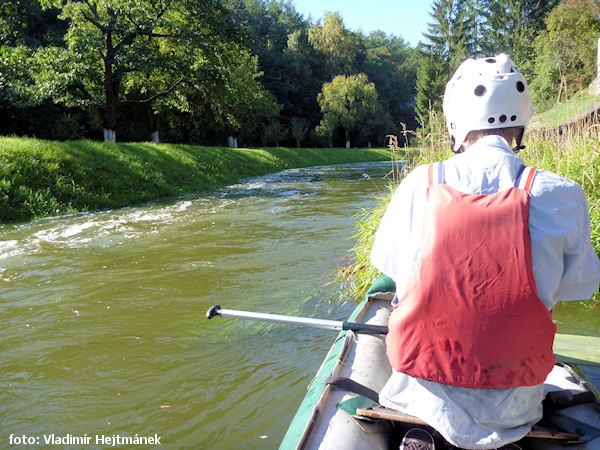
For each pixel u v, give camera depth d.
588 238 1.27
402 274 1.32
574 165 5.02
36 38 32.72
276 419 2.58
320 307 4.30
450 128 1.50
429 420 1.28
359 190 14.34
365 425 1.50
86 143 13.60
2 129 29.89
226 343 3.56
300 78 64.38
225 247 6.71
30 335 3.75
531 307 1.20
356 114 58.56
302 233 7.57
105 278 5.29
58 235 7.65
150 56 21.00
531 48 54.50
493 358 1.21
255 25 77.62
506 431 1.26
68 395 2.86
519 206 1.21
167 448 2.36
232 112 36.97
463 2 65.19
